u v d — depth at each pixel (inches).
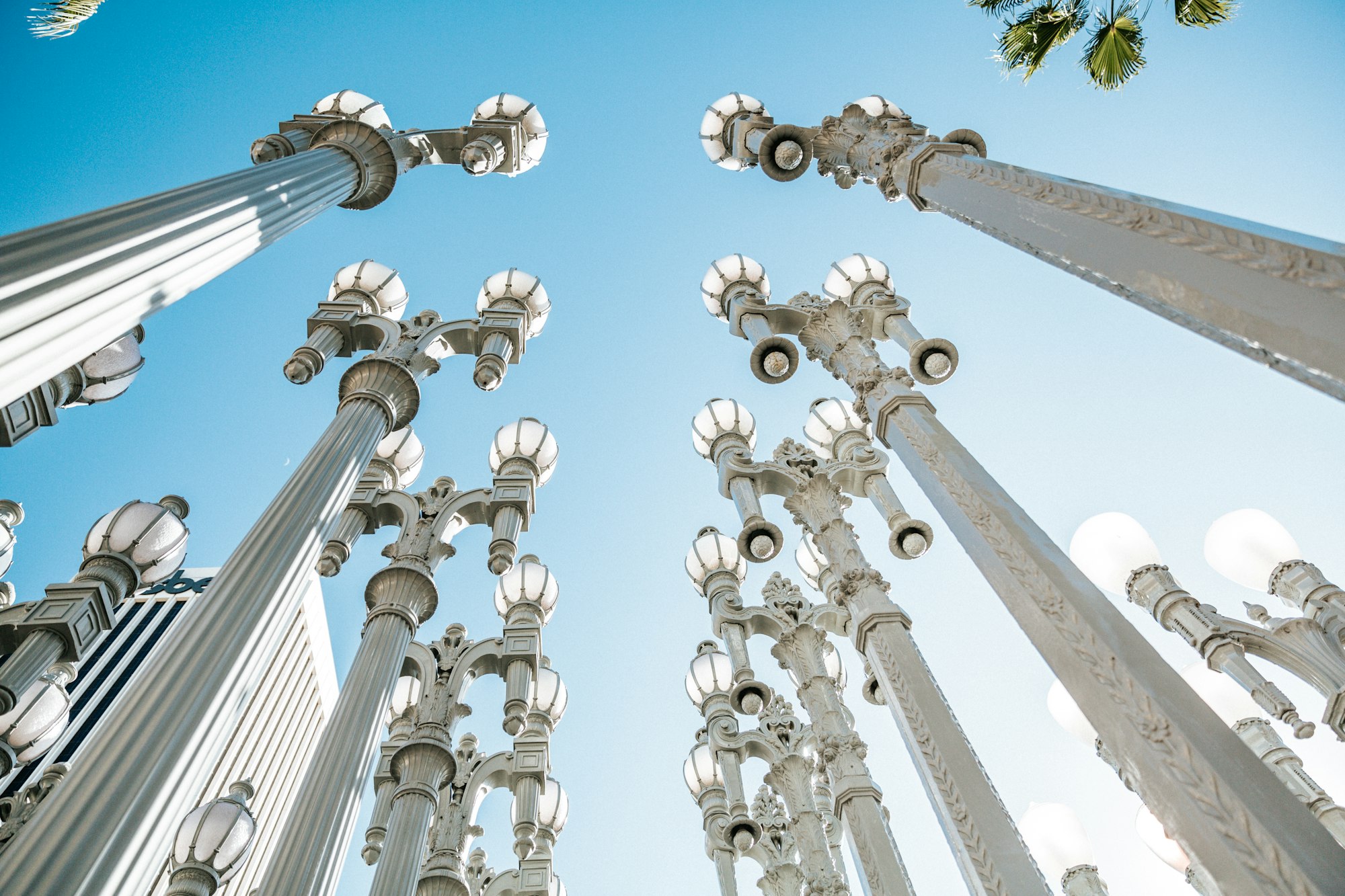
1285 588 291.7
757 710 320.2
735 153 381.4
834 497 296.4
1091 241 183.5
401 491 330.6
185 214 192.7
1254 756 144.6
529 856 326.3
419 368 300.0
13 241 149.9
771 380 310.3
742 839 316.2
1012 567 194.5
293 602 206.4
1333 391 133.7
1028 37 259.6
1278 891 128.4
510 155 374.3
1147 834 292.0
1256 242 145.6
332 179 280.2
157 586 219.9
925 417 253.1
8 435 204.4
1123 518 305.3
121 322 167.0
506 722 300.0
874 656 242.2
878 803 246.7
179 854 220.1
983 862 181.8
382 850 243.0
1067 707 306.5
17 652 191.6
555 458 363.6
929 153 261.7
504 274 371.6
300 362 295.3
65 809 139.4
